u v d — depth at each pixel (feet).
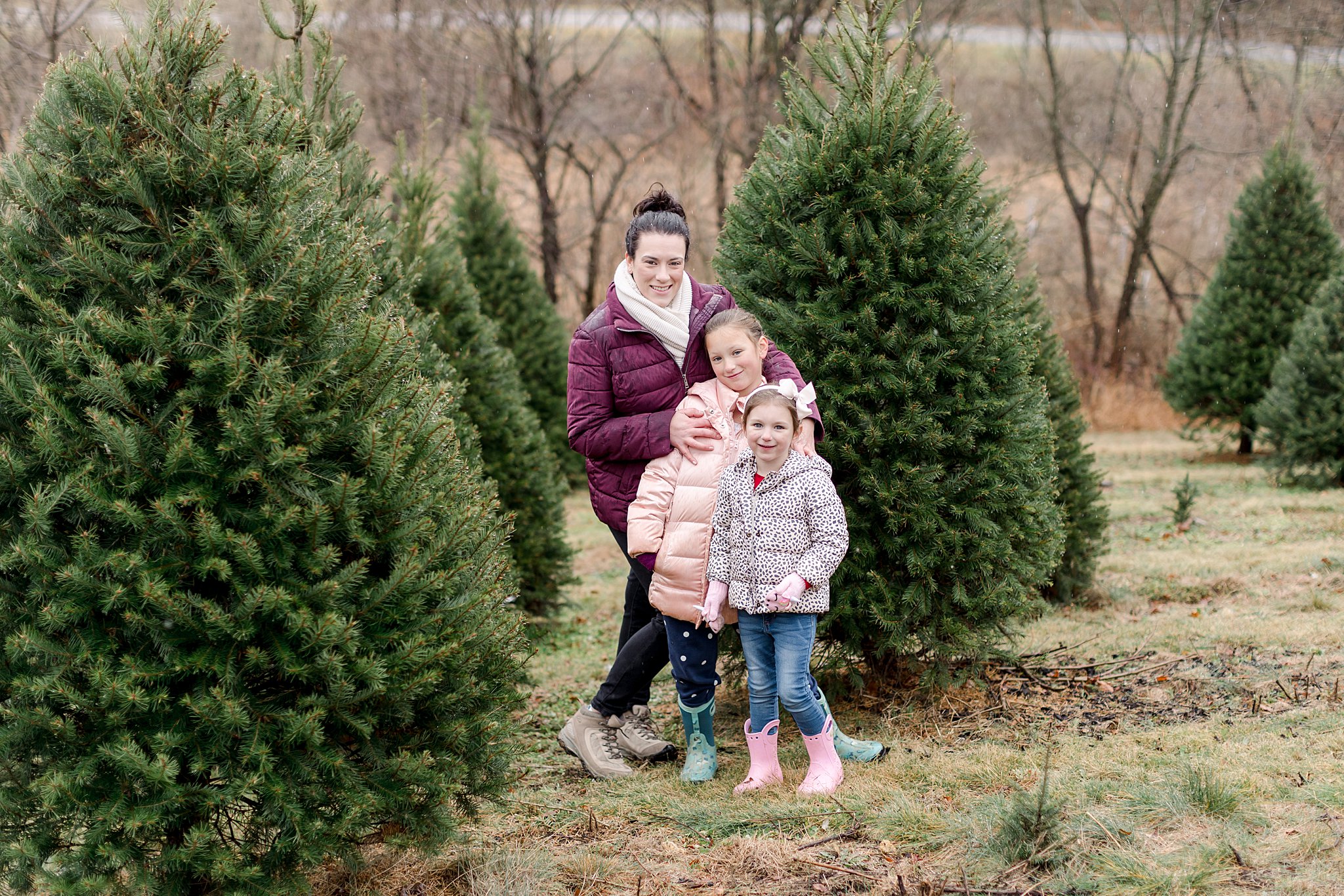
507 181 66.13
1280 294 40.32
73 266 8.37
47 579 8.05
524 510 21.72
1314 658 15.42
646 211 12.14
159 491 8.33
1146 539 27.12
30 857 8.03
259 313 8.71
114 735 8.07
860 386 13.24
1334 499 30.53
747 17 70.13
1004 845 9.48
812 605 11.23
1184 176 73.87
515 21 61.93
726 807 11.19
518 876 9.68
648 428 11.74
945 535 13.03
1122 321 65.31
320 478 8.84
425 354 15.69
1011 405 13.37
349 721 8.51
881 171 13.55
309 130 11.87
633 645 12.78
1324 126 59.26
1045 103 67.77
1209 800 10.13
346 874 10.10
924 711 14.20
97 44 8.99
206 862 8.16
